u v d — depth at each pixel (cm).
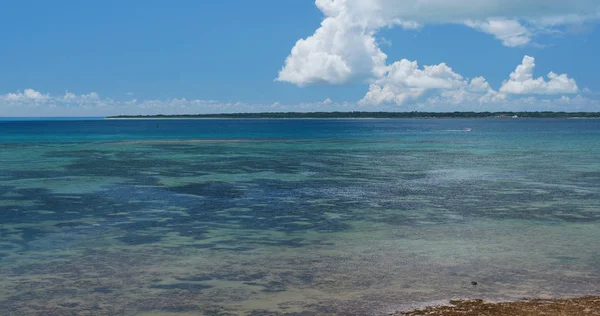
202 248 1516
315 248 1515
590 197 2511
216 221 1920
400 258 1399
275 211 2127
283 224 1867
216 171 3688
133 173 3544
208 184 2978
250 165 4162
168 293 1118
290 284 1176
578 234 1700
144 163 4319
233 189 2777
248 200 2411
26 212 2089
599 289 1133
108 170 3738
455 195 2580
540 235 1684
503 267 1308
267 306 1038
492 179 3234
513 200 2422
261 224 1866
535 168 3934
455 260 1376
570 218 1984
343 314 987
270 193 2634
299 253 1457
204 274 1256
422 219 1962
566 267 1308
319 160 4656
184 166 4066
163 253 1455
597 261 1366
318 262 1362
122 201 2372
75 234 1694
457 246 1536
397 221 1923
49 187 2836
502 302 1036
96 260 1380
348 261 1371
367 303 1046
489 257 1405
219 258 1403
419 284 1170
